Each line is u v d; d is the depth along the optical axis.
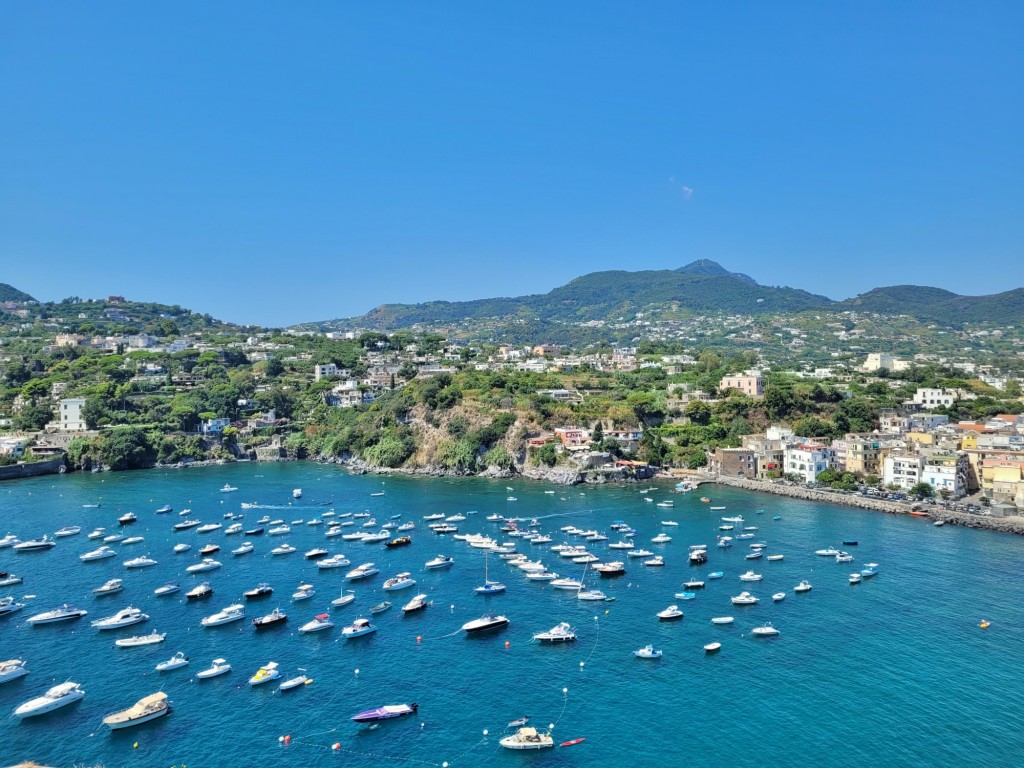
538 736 103.75
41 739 104.62
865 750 102.12
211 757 100.38
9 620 150.12
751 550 199.25
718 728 107.94
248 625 147.00
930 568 179.88
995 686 119.94
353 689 119.75
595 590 166.88
